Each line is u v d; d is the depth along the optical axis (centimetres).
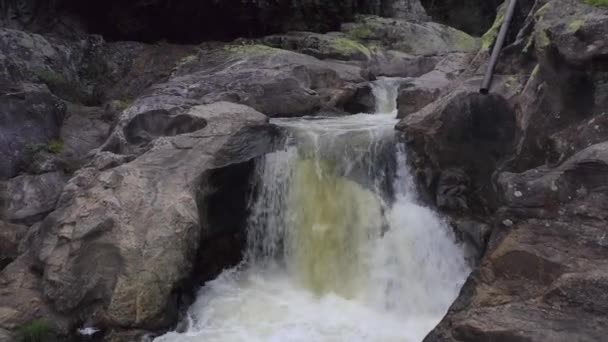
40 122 1224
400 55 1775
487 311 723
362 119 1316
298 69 1438
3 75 1263
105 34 1780
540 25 911
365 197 1048
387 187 1063
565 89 868
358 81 1505
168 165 998
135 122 1121
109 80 1588
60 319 881
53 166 1157
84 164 1132
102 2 1734
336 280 1020
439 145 1022
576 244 729
